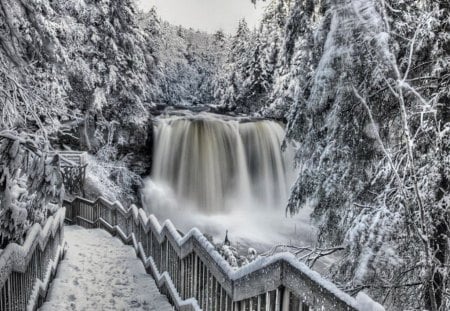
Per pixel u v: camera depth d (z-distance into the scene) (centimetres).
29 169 507
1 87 668
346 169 624
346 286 535
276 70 2912
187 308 495
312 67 695
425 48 494
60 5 1512
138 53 2247
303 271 259
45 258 618
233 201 2589
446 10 468
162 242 639
